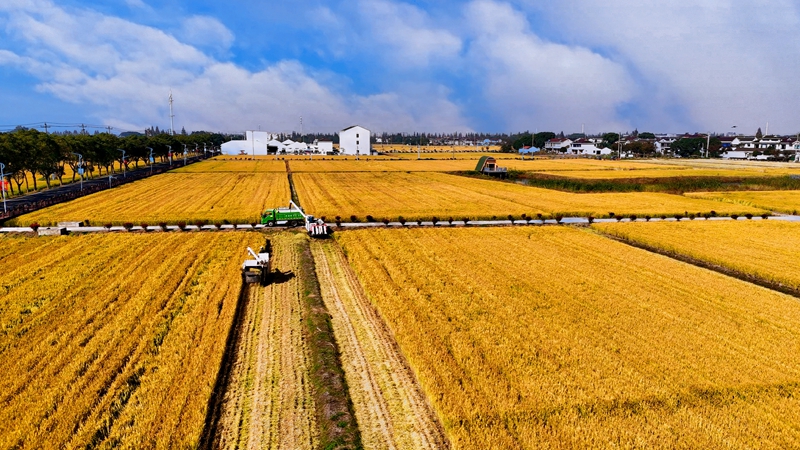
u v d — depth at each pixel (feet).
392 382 59.16
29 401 51.55
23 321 73.61
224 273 100.68
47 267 103.91
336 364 62.34
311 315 78.18
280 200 217.77
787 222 170.30
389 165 463.83
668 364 62.08
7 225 155.33
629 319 77.56
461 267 107.65
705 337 71.05
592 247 129.70
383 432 49.60
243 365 62.95
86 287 89.92
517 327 73.36
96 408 50.49
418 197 234.79
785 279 103.19
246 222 163.63
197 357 61.87
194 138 645.51
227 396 55.72
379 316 79.87
